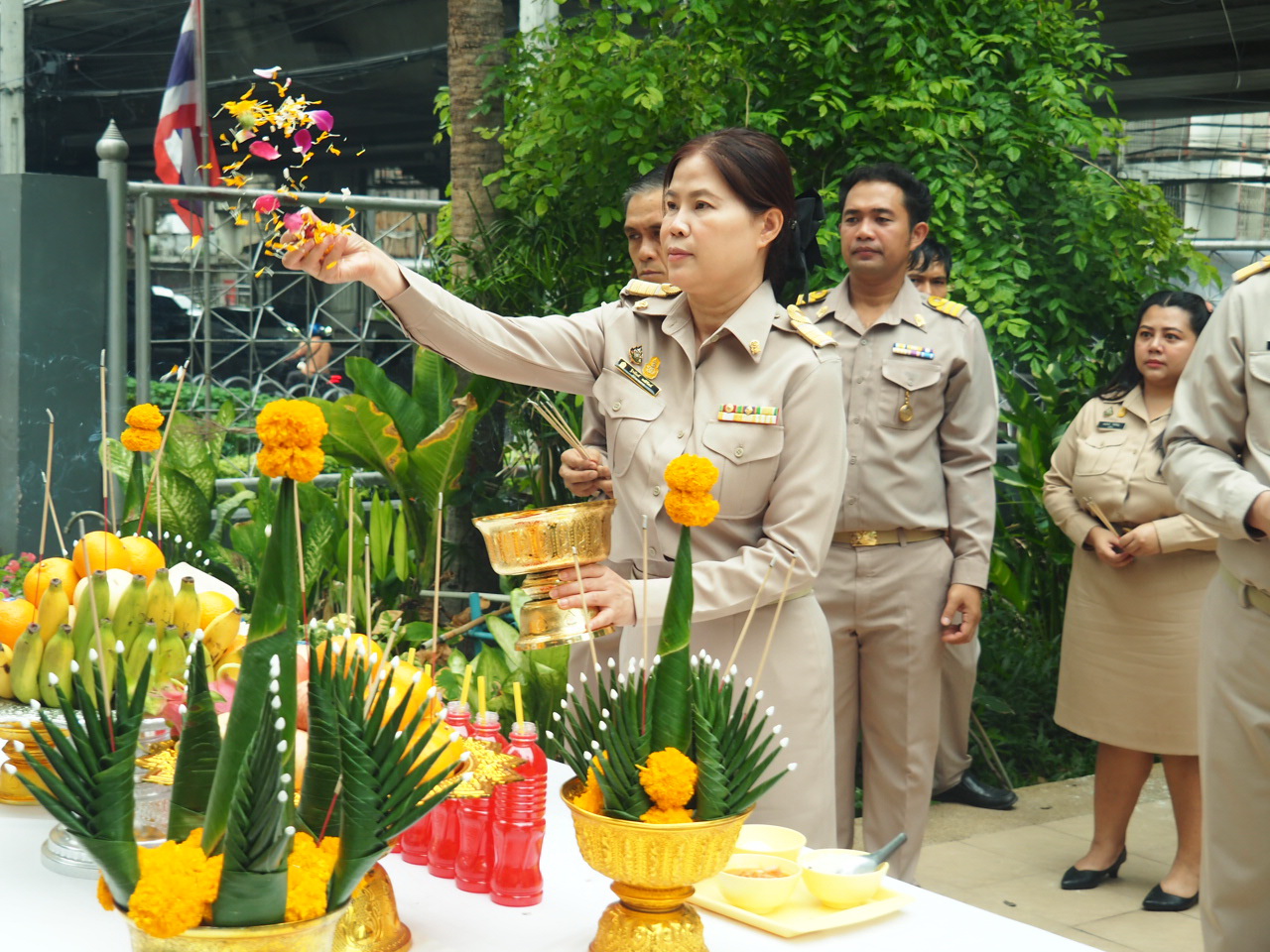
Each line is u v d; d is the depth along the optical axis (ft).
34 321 15.85
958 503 10.53
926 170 15.49
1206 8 24.41
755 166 6.18
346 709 3.54
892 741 10.34
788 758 6.57
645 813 3.97
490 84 15.70
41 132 42.65
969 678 13.52
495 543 5.24
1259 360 7.74
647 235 9.82
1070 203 17.20
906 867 10.27
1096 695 11.46
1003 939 4.43
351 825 3.36
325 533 10.94
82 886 4.64
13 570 13.67
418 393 14.11
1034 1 16.78
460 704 4.91
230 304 22.02
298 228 5.88
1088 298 17.57
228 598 5.54
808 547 6.12
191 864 3.21
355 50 35.63
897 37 15.25
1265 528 7.35
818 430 6.20
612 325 6.99
